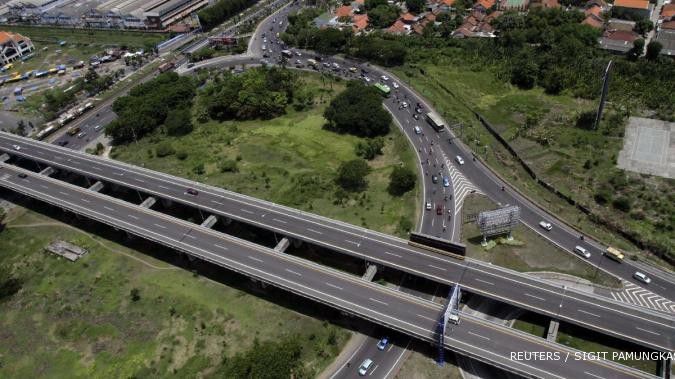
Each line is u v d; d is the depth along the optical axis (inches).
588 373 4320.9
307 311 5615.2
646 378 4224.9
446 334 4788.4
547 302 5024.6
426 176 7475.4
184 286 6117.1
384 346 5083.7
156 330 5570.9
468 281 5349.4
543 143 7859.3
